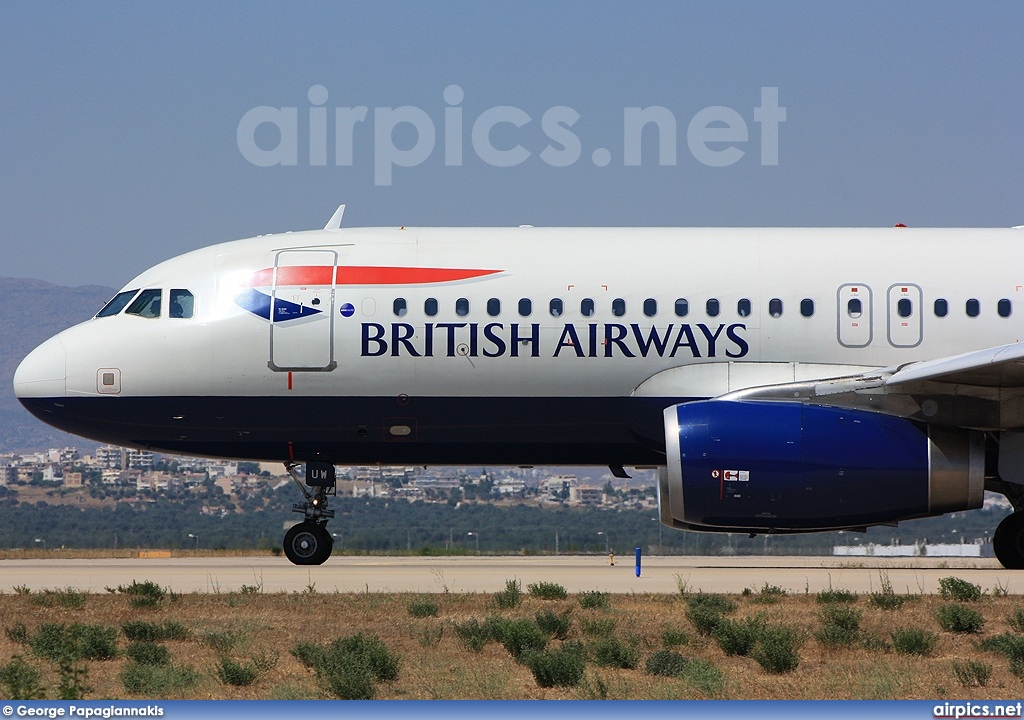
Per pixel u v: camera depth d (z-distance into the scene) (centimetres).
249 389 6825
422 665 4138
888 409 6347
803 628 4716
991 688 3806
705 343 6712
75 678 3591
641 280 6775
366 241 6981
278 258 6931
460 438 6875
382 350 6750
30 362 6969
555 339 6725
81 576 6419
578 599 5334
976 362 5969
